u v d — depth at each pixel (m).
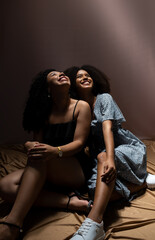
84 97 2.15
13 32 3.89
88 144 2.10
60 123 1.92
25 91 3.97
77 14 3.98
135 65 4.08
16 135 3.97
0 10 3.84
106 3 3.97
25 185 1.59
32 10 3.90
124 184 1.88
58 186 1.87
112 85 4.10
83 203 1.73
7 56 3.90
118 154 1.81
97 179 1.65
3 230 1.45
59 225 1.63
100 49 4.06
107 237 1.51
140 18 3.98
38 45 3.96
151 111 4.12
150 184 2.06
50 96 1.99
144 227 1.59
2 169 2.60
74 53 4.04
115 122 1.95
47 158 1.67
